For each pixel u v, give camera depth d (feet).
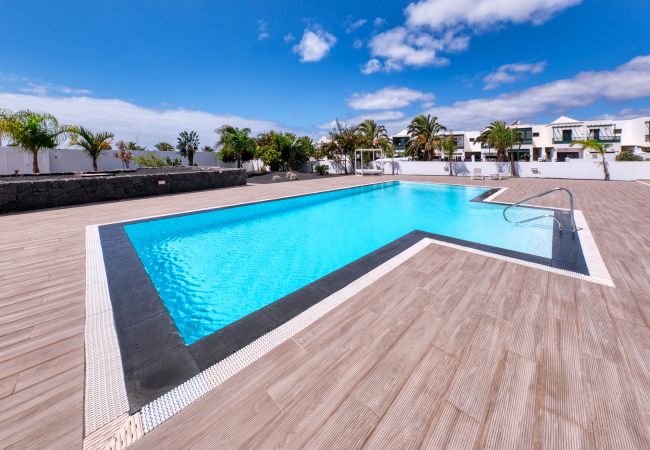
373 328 8.30
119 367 6.89
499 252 14.71
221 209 28.35
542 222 22.06
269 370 6.71
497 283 11.07
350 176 71.36
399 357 7.04
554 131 109.29
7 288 11.27
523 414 5.42
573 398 5.74
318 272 16.34
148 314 9.41
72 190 30.76
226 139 80.48
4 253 15.46
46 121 47.88
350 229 25.13
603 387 6.00
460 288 10.73
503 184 46.88
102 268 13.42
